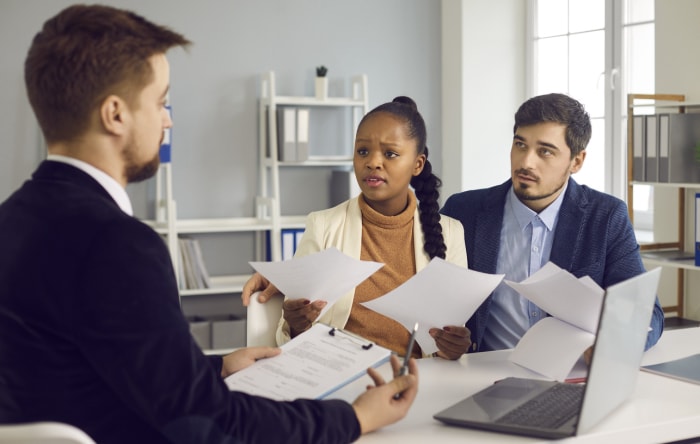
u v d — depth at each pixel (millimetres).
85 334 1083
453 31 5230
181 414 1115
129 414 1132
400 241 2105
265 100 4816
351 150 5152
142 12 4641
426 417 1483
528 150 2115
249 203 4910
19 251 1113
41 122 1196
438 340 1869
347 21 5094
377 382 1389
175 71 4723
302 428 1222
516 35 5301
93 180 1179
